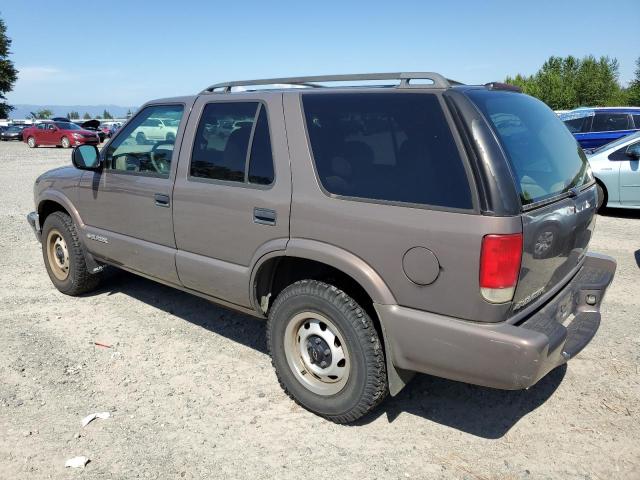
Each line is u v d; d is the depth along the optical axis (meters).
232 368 3.97
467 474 2.84
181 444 3.10
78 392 3.63
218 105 3.75
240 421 3.32
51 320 4.83
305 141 3.21
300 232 3.18
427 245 2.68
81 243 5.08
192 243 3.90
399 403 3.52
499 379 2.61
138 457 2.98
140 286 5.68
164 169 4.08
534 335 2.54
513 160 2.72
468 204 2.59
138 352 4.22
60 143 29.77
